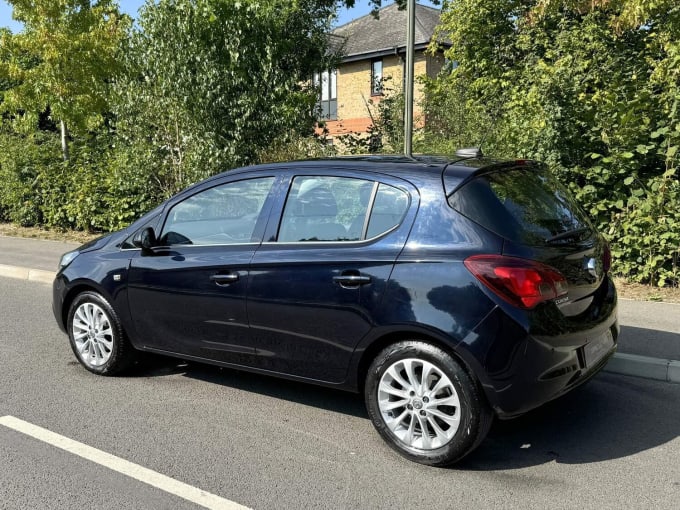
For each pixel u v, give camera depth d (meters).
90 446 3.97
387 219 3.85
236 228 4.51
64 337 6.43
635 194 7.33
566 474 3.59
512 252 3.50
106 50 13.92
